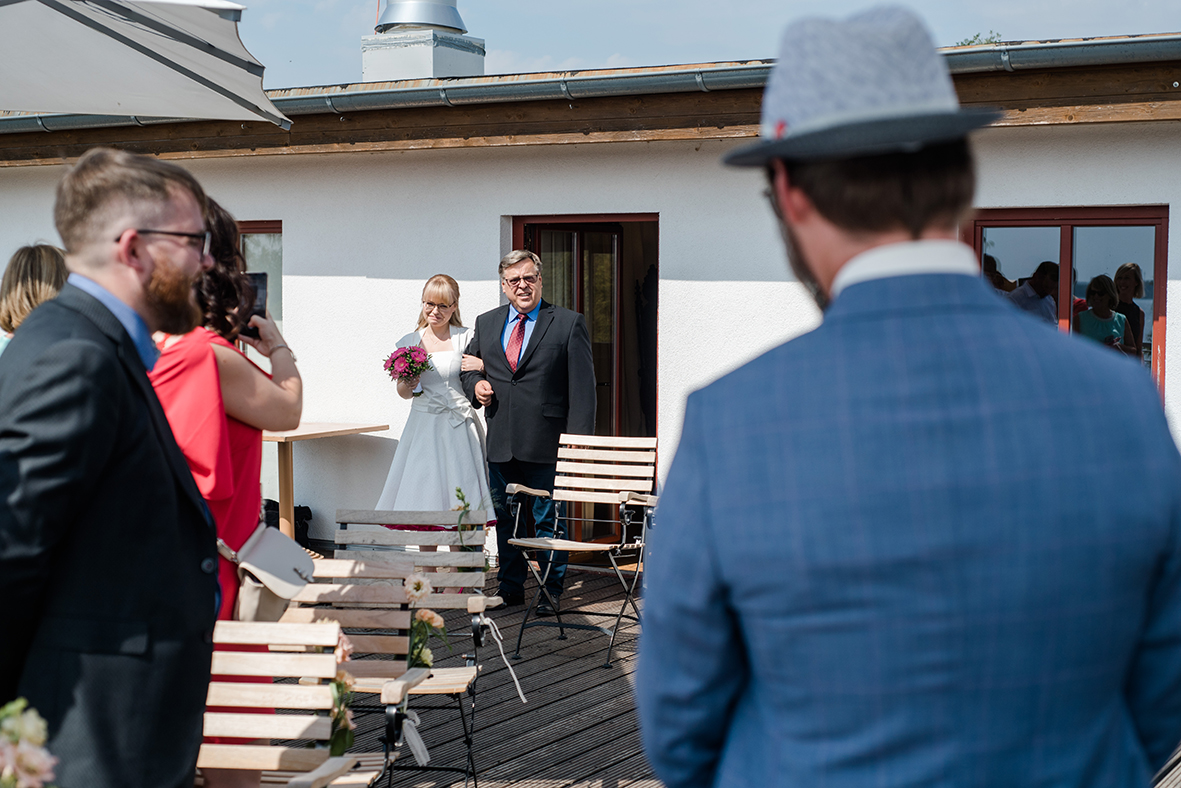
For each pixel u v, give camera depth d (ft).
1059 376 2.93
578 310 22.70
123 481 5.46
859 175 3.01
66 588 5.40
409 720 9.34
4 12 10.19
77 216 5.60
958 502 2.79
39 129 23.20
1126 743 3.03
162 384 7.31
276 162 23.31
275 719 7.64
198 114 13.33
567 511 22.88
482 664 15.71
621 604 19.15
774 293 19.21
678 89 17.81
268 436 20.02
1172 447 2.98
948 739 2.79
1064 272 17.63
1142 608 2.94
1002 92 16.28
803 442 2.92
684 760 3.33
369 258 22.54
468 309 21.70
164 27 10.21
